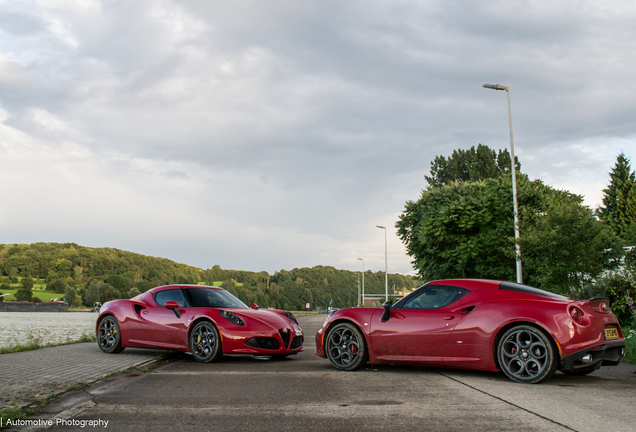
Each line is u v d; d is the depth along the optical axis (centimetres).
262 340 760
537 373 531
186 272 15000
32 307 10000
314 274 15512
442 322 602
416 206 2053
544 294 575
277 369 671
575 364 527
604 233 1173
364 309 671
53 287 11825
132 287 11900
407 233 2108
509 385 522
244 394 480
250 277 15012
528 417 378
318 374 615
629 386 525
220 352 746
